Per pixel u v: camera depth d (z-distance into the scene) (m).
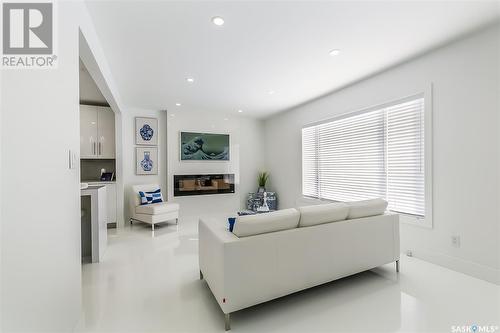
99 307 1.90
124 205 4.85
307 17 2.04
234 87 3.78
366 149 3.56
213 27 2.18
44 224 1.19
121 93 4.08
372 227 2.36
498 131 2.18
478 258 2.33
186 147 5.39
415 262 2.75
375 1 1.85
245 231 1.79
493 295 2.03
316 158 4.60
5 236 0.90
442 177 2.59
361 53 2.70
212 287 1.91
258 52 2.65
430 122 2.68
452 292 2.09
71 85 1.58
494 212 2.21
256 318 1.77
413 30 2.26
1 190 0.88
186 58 2.78
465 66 2.39
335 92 4.02
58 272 1.35
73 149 1.60
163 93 4.09
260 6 1.89
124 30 2.21
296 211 2.04
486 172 2.26
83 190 2.80
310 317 1.78
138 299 2.02
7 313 0.91
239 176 6.02
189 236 3.90
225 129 5.84
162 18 2.04
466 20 2.11
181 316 1.79
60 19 1.41
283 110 5.34
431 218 2.69
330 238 2.12
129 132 4.97
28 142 1.07
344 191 3.97
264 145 6.34
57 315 1.34
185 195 5.40
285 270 1.89
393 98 3.08
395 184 3.15
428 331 1.61
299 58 2.80
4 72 0.92
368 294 2.09
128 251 3.21
